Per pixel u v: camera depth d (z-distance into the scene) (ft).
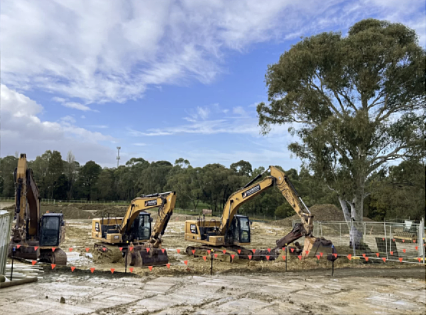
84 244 72.49
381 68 62.80
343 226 105.09
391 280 38.40
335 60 64.85
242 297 28.43
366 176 65.77
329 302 27.81
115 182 263.90
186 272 41.96
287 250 51.34
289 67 68.08
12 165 227.40
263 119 77.10
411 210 107.55
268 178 51.06
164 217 47.47
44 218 46.14
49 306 23.99
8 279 30.71
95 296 27.48
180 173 217.77
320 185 69.41
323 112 69.15
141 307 24.66
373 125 59.57
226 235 58.90
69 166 241.76
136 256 47.24
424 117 63.52
